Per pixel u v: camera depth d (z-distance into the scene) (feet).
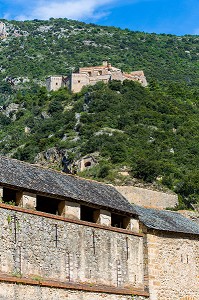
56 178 138.10
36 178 131.03
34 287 117.60
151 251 145.18
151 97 483.10
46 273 121.90
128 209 144.87
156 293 142.61
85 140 423.64
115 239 139.23
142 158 369.71
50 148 441.27
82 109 486.38
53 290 120.88
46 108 557.33
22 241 119.34
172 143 407.44
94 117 449.48
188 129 433.89
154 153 387.14
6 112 598.34
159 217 155.94
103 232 136.87
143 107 456.04
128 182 347.36
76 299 124.88
